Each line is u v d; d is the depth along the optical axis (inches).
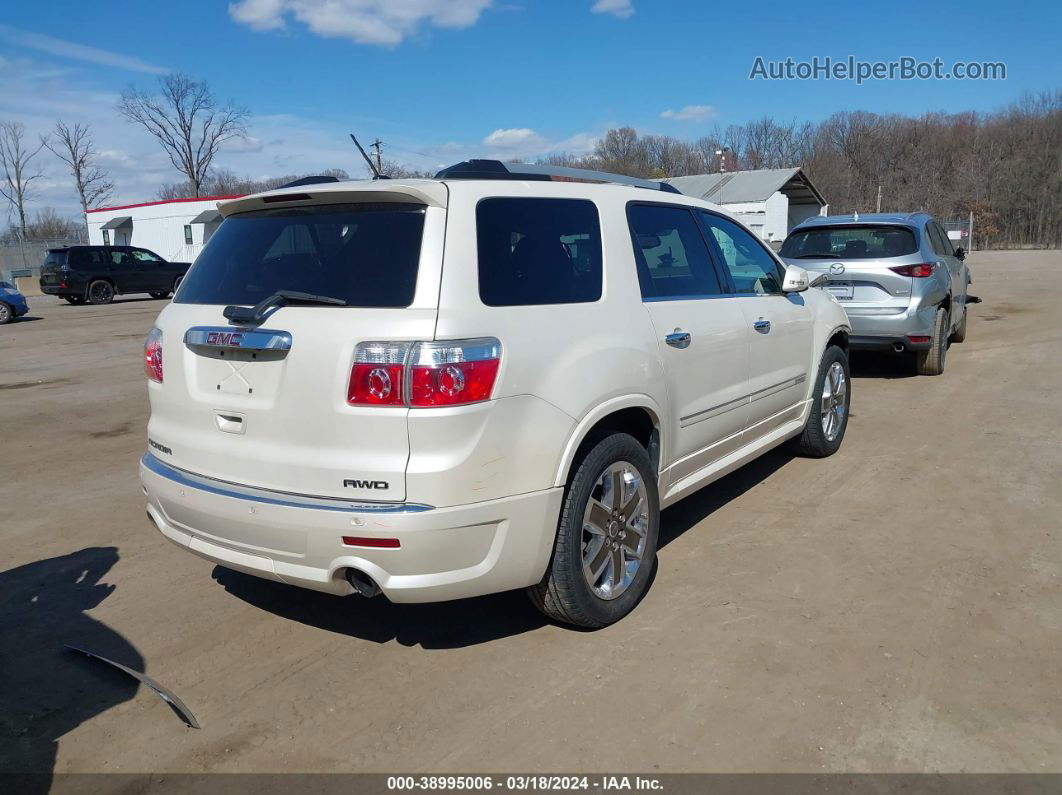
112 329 665.6
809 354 211.0
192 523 127.6
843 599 145.6
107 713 118.9
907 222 327.6
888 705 114.2
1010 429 256.7
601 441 132.0
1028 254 1744.6
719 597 147.6
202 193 2630.4
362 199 121.0
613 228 143.9
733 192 1386.6
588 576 132.5
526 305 122.0
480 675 125.6
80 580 164.2
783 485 208.5
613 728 111.2
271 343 115.0
